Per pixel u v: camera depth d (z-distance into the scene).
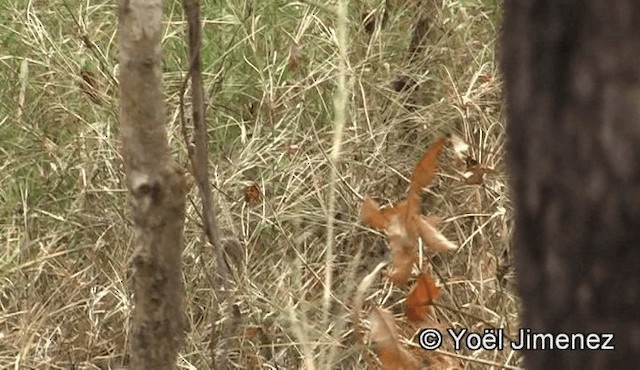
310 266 4.91
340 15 5.36
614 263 1.74
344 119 5.20
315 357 4.43
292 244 4.81
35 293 5.08
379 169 5.36
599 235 1.74
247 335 4.59
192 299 4.74
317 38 5.99
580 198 1.74
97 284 4.97
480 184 5.00
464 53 6.00
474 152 5.31
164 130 3.30
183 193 3.36
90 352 4.69
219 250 4.09
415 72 5.92
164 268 3.38
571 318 1.82
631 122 1.66
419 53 6.01
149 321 3.43
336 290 4.88
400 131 5.71
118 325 4.80
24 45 6.18
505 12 1.89
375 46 5.96
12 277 5.18
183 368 4.46
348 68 5.47
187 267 4.88
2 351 4.80
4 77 6.12
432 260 5.14
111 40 5.79
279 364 4.58
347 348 4.62
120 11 3.22
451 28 6.05
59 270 5.14
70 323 4.83
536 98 1.79
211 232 4.02
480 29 6.20
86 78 5.65
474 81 5.50
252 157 5.49
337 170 5.13
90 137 5.50
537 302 1.88
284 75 6.02
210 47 6.11
